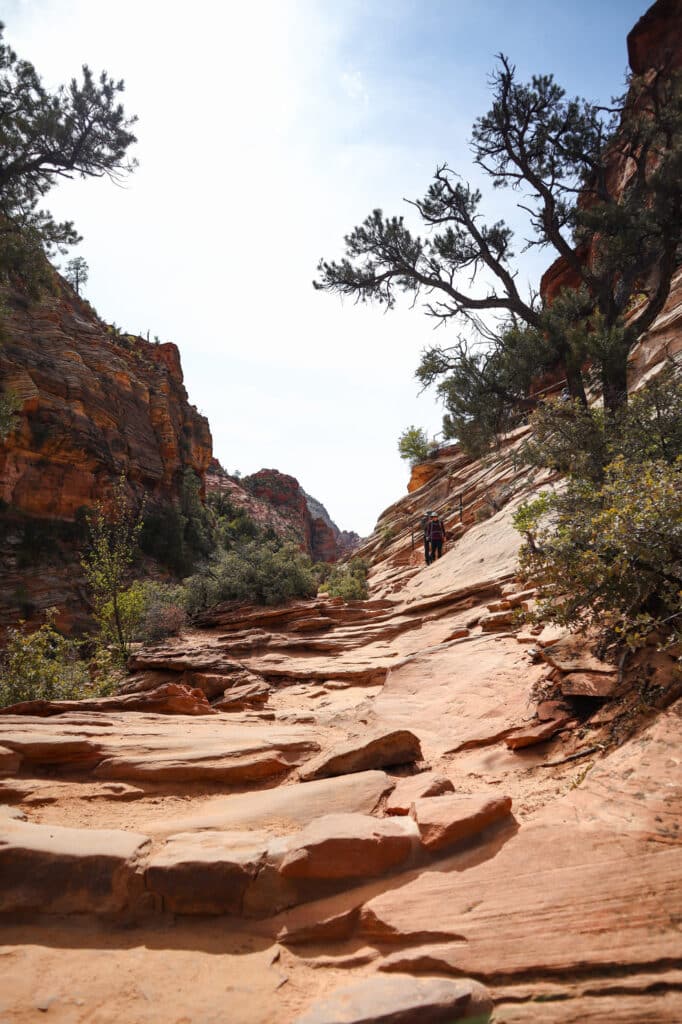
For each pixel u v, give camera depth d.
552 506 6.21
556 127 16.09
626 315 19.34
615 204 14.73
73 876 2.94
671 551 4.19
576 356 13.31
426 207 16.67
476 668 6.68
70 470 40.44
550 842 2.83
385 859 2.91
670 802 2.87
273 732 5.48
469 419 15.40
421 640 10.07
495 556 13.02
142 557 42.84
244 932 2.69
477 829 3.09
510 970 2.19
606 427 8.41
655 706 3.87
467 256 16.45
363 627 11.78
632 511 4.29
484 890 2.61
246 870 2.86
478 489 24.45
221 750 4.84
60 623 34.88
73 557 38.34
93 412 45.06
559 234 15.71
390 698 6.54
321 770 4.47
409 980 2.22
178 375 71.56
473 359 15.38
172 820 3.74
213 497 93.12
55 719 5.70
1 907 2.86
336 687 8.76
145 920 2.81
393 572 22.47
